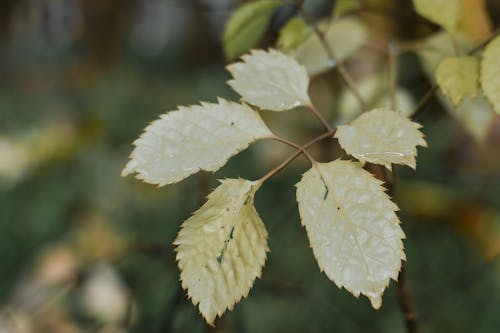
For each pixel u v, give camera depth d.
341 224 0.36
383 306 0.91
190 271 0.36
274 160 1.06
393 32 0.64
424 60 0.52
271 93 0.41
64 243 1.04
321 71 0.51
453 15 0.47
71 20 3.36
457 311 0.87
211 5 0.73
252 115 0.39
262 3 0.47
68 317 0.81
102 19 3.19
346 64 0.65
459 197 0.86
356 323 0.89
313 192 0.37
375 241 0.36
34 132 1.08
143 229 1.11
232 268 0.36
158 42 3.54
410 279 0.90
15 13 3.41
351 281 0.35
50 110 2.15
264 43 0.56
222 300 0.36
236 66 0.41
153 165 0.37
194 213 0.37
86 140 1.17
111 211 1.14
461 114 0.51
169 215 1.13
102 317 0.79
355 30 0.52
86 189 1.15
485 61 0.40
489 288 0.89
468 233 0.87
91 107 1.70
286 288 0.81
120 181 1.18
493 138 0.85
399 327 0.88
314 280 0.93
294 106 0.41
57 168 1.14
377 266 0.35
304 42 0.50
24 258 1.15
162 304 0.75
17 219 1.16
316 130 1.04
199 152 0.38
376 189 0.37
